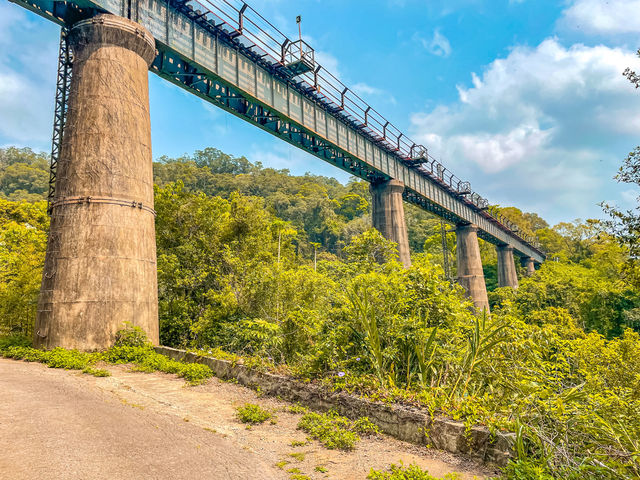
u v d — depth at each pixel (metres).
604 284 37.31
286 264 23.48
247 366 9.80
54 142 16.94
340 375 7.51
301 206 103.88
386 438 6.26
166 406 7.75
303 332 11.95
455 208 47.78
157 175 116.31
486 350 7.13
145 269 15.15
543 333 7.52
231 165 159.88
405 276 9.91
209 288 20.89
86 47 15.64
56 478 4.05
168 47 18.34
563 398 5.68
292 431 6.60
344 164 33.53
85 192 14.38
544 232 97.56
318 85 27.25
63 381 9.41
